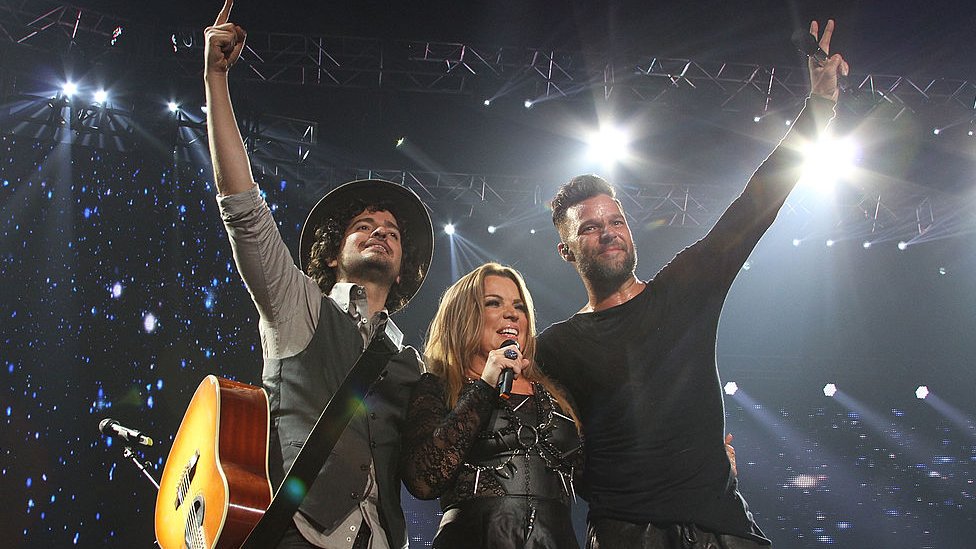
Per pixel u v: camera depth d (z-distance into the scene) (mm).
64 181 7805
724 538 2361
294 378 2211
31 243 7633
